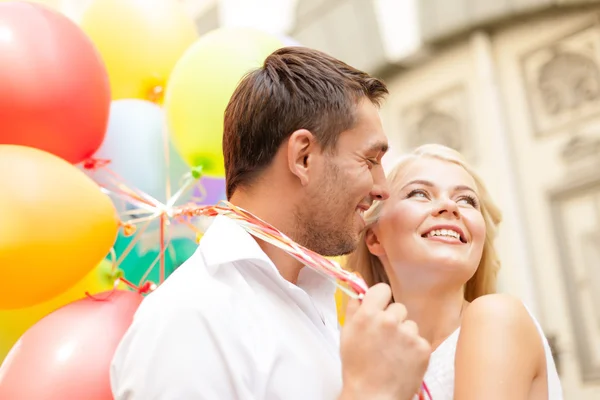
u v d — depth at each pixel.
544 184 5.32
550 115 5.38
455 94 5.73
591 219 5.08
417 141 5.92
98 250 1.58
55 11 1.77
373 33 5.82
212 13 6.39
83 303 1.55
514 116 5.52
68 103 1.61
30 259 1.45
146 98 2.14
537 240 5.29
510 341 1.26
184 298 1.19
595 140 5.14
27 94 1.56
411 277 1.58
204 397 1.12
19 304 1.51
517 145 5.48
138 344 1.16
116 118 1.96
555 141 5.31
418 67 5.93
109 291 1.62
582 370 4.95
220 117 1.78
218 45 1.87
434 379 1.42
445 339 1.53
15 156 1.52
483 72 5.55
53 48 1.63
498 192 5.43
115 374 1.21
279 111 1.33
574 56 5.29
